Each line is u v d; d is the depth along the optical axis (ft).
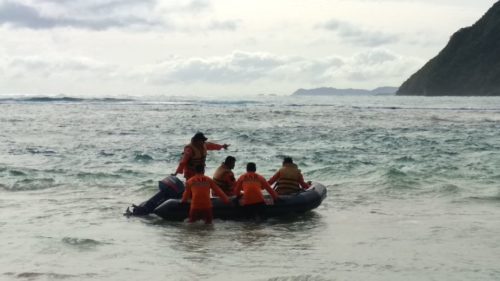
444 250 27.25
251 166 37.01
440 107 250.16
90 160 67.21
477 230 31.68
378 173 54.85
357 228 32.89
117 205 40.88
